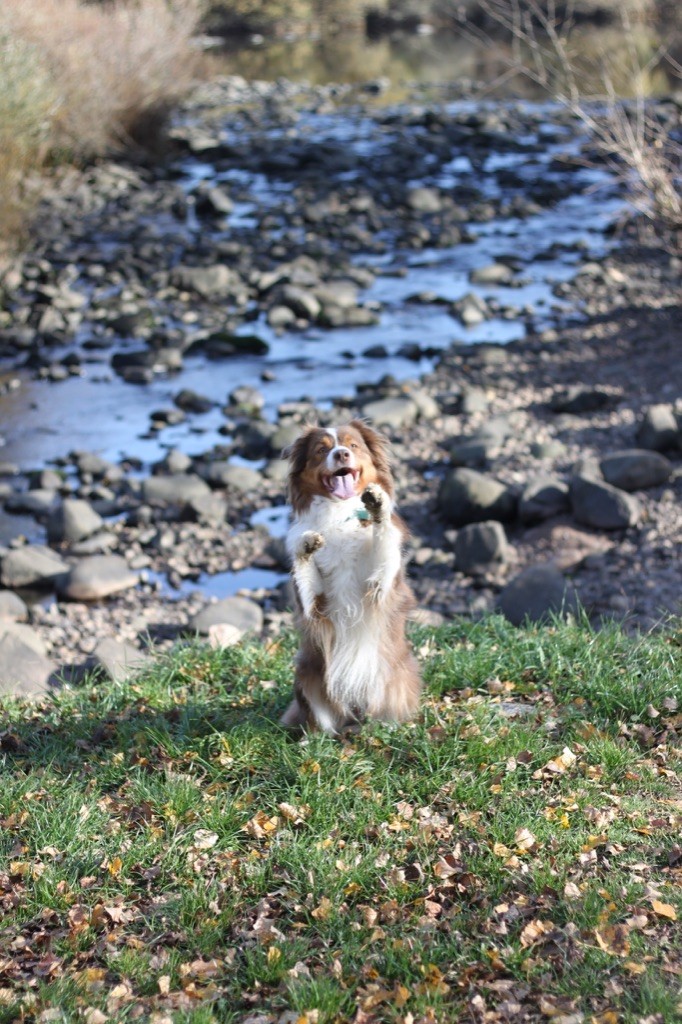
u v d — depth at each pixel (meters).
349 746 5.34
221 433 8.60
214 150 17.44
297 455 5.25
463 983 4.61
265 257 12.49
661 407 7.73
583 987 4.56
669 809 5.07
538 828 5.00
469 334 10.38
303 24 33.41
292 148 17.50
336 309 10.81
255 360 10.00
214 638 6.26
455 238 13.18
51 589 7.05
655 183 9.94
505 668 5.76
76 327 10.74
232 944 4.77
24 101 12.00
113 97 16.00
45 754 5.48
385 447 5.30
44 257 12.54
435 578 6.90
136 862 5.00
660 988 4.52
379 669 5.31
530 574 6.53
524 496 7.18
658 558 6.73
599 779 5.20
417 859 4.95
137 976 4.69
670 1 26.45
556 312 10.77
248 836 5.09
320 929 4.78
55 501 7.68
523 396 8.80
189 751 5.40
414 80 24.97
